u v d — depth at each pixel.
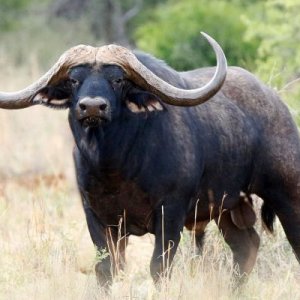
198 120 36.94
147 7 125.75
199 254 39.88
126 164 35.19
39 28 118.88
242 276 38.44
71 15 128.00
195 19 83.25
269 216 39.47
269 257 41.62
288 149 38.47
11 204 51.97
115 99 33.94
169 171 35.56
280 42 61.12
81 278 37.38
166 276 35.06
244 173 38.34
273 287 36.56
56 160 67.56
